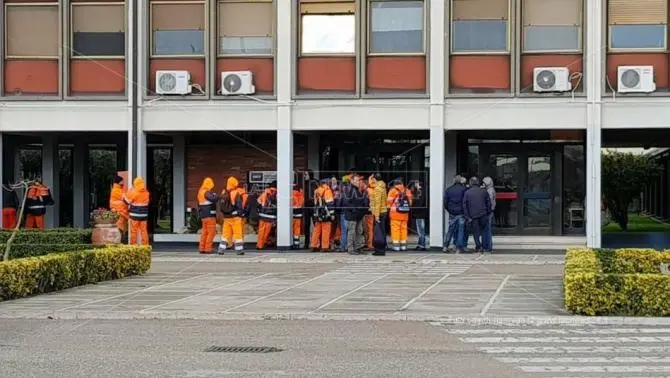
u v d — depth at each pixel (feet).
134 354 35.37
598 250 60.85
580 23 82.53
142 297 53.21
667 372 31.99
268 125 85.20
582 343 38.29
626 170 123.75
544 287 57.72
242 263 75.87
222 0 85.97
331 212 82.89
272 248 88.33
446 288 57.36
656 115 81.25
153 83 86.38
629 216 154.30
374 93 84.23
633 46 82.02
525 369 32.40
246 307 48.88
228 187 82.94
